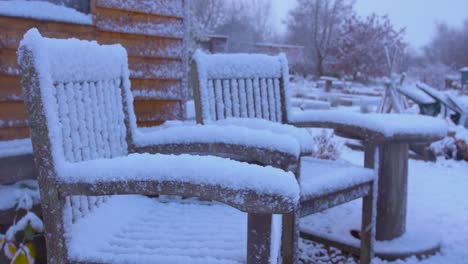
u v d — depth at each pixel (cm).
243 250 122
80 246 125
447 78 1916
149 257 119
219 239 131
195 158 112
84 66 146
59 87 132
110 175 113
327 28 2908
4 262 177
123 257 120
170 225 146
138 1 294
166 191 110
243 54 239
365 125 221
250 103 240
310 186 187
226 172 106
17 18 231
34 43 117
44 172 119
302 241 278
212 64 225
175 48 322
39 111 118
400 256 247
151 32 305
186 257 118
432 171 470
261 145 152
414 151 538
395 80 723
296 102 940
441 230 295
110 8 279
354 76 2336
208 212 162
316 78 2442
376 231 261
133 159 116
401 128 231
